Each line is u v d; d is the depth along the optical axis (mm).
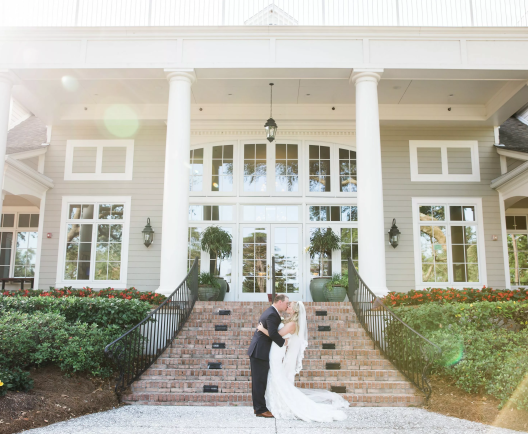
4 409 5203
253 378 5656
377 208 9547
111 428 5078
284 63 9938
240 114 12680
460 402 6023
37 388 6027
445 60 9969
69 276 12297
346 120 12680
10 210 15305
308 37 10016
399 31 9992
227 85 11477
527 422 5277
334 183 12781
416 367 6805
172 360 7281
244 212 12742
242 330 8219
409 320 7707
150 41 10078
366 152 9727
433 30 9953
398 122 12648
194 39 10055
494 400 6043
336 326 8594
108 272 12305
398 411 5914
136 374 6758
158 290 9289
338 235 12570
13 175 11117
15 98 11750
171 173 9664
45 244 12391
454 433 4984
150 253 12320
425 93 11820
